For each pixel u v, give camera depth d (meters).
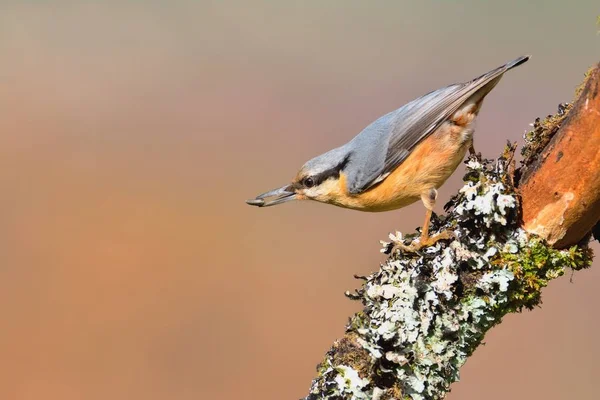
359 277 7.60
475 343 7.23
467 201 7.21
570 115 6.82
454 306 7.15
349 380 7.05
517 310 7.24
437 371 7.06
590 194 6.79
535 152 7.15
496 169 7.26
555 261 7.12
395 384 7.07
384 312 7.18
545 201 7.02
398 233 7.77
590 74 6.91
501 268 7.13
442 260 7.21
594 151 6.67
